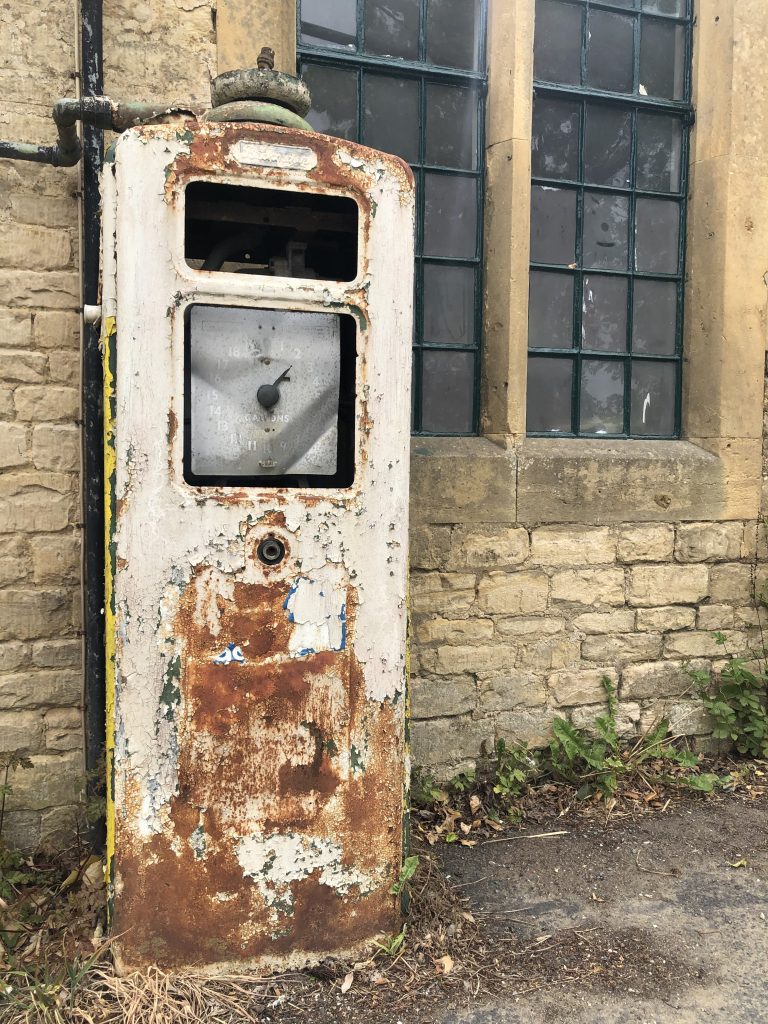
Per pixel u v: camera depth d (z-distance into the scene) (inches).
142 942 83.4
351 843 88.7
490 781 139.6
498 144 139.4
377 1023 82.4
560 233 150.9
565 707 145.8
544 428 151.7
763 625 158.6
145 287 77.7
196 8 115.3
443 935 96.3
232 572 82.2
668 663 152.7
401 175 84.4
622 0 152.5
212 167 78.5
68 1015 80.4
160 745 81.9
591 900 108.0
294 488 84.5
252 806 84.9
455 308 144.6
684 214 158.1
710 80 151.6
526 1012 85.2
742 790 142.5
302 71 133.0
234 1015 81.8
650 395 159.0
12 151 102.5
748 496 155.7
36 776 113.9
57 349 111.7
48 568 113.1
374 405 85.4
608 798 136.5
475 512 137.3
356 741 87.8
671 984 90.6
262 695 84.1
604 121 152.9
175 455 79.9
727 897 109.2
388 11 138.8
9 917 96.3
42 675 113.7
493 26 138.9
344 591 86.0
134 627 80.3
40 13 108.3
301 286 82.4
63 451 112.8
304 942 88.0
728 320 151.0
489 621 139.6
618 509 146.8
